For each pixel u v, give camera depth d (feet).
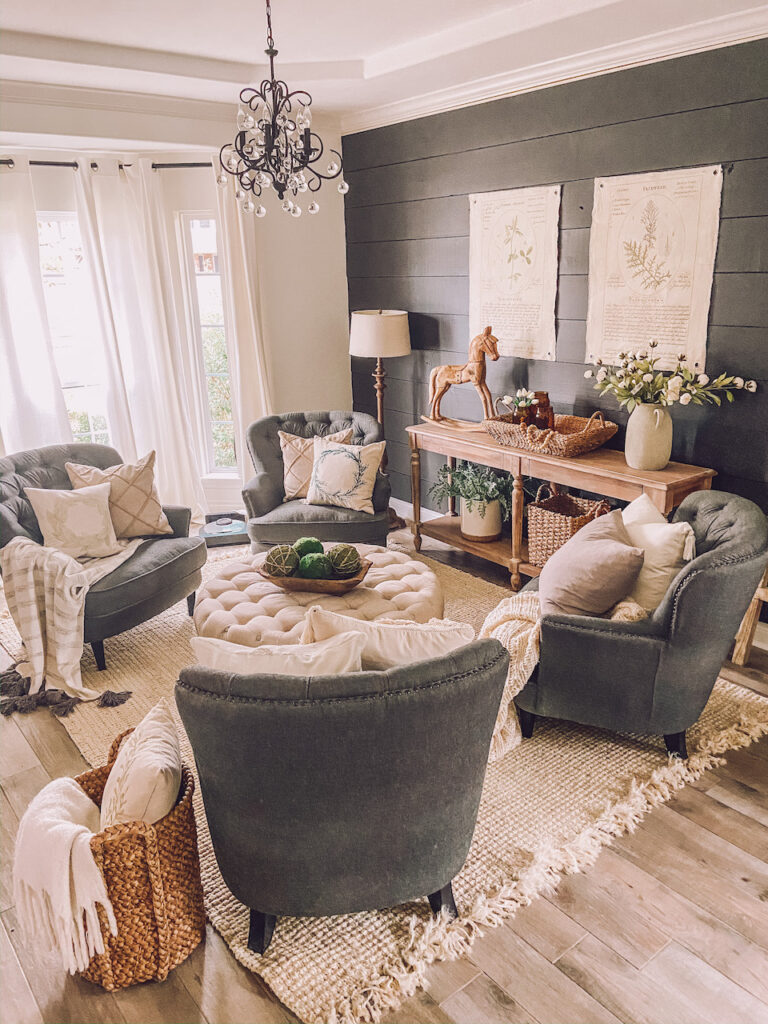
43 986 6.07
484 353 13.16
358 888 5.83
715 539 8.30
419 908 6.70
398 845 5.68
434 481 16.12
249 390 16.52
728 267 10.16
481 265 13.70
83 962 5.73
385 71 11.96
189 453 16.62
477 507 13.52
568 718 8.48
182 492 16.75
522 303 13.10
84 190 14.51
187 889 6.10
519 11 9.74
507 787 8.11
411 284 15.43
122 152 14.79
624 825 7.52
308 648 5.92
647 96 10.53
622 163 11.06
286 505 13.38
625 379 10.61
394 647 6.21
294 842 5.54
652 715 8.05
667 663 7.72
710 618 7.45
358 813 5.42
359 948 6.30
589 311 12.02
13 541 10.35
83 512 11.15
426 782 5.45
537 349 13.04
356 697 5.00
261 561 10.76
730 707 9.47
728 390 10.46
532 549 12.17
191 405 16.83
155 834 5.67
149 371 16.07
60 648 10.10
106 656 11.28
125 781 5.84
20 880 5.82
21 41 10.42
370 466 13.15
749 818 7.64
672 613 7.57
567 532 11.59
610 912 6.56
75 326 15.52
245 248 15.40
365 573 9.77
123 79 11.96
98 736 9.30
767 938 6.28
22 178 13.73
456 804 5.76
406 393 16.30
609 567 8.07
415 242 15.06
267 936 6.22
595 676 8.08
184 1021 5.74
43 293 14.35
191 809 6.13
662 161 10.57
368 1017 5.70
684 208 10.44
